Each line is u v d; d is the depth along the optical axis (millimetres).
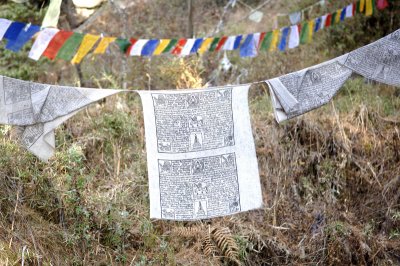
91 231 4723
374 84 7402
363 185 6070
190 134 3842
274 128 6148
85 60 7742
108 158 5586
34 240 4262
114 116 5898
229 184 3887
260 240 5305
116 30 8719
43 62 7711
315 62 8133
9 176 4516
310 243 5520
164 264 4816
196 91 3842
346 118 6523
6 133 4828
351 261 5473
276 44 5703
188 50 5180
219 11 9469
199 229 5141
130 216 5031
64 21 7789
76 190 4734
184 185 3846
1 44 7340
